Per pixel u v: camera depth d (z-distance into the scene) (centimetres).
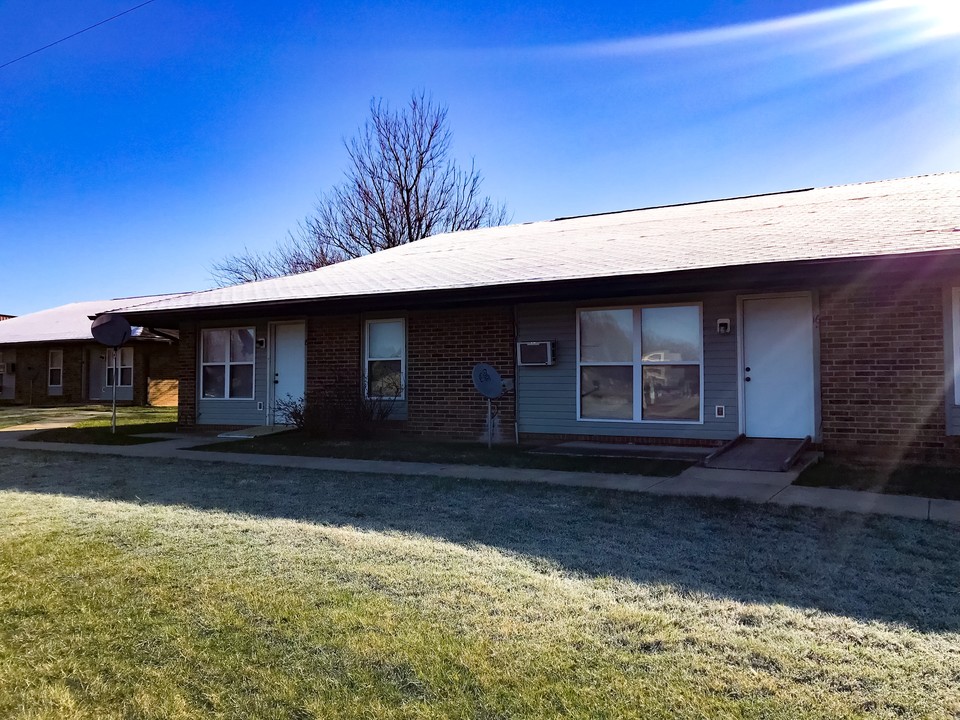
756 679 288
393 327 1260
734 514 568
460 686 289
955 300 831
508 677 295
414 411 1218
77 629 356
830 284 894
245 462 909
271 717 274
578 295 1014
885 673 291
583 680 291
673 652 314
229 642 337
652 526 536
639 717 264
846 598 377
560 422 1098
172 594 397
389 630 343
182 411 1460
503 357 1142
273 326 1382
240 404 1409
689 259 912
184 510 606
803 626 339
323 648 327
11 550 482
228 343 1430
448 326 1194
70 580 423
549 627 342
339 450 1027
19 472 844
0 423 1627
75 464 909
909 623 342
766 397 961
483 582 406
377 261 1497
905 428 855
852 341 889
